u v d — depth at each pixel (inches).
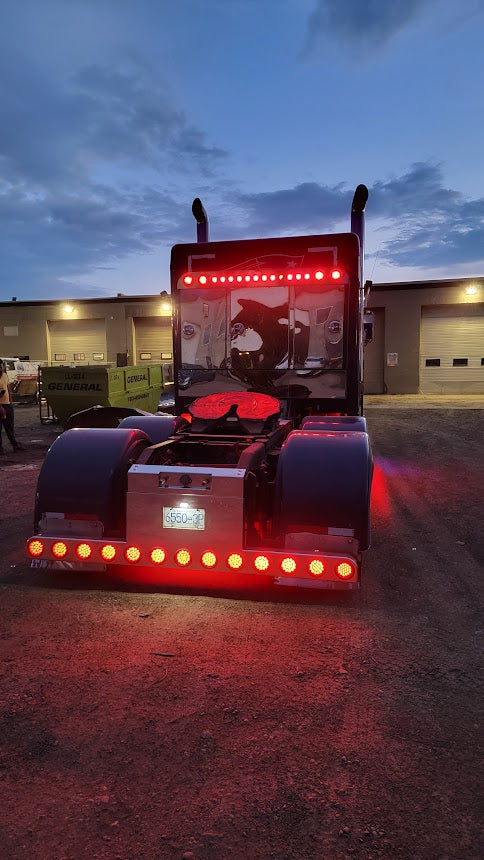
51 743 92.5
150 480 138.3
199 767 86.9
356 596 150.5
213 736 94.0
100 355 1138.0
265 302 213.3
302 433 151.9
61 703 103.3
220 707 102.0
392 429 544.7
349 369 211.0
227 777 84.8
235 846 72.6
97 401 461.7
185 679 111.0
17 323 1159.0
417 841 73.2
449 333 989.8
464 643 126.0
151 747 91.5
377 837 73.9
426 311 993.5
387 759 88.6
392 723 97.5
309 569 130.7
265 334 214.8
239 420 176.9
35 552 145.9
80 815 78.0
